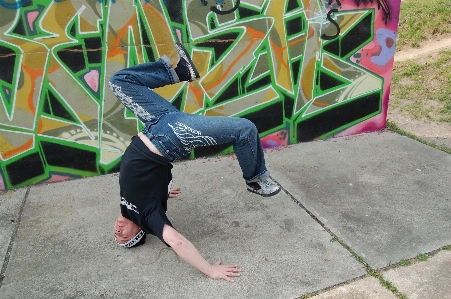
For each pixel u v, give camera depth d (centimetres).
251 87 392
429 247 266
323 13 392
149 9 339
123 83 224
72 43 329
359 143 429
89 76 342
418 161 385
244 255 263
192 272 251
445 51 674
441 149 409
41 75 330
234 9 362
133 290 237
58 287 240
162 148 222
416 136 443
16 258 266
